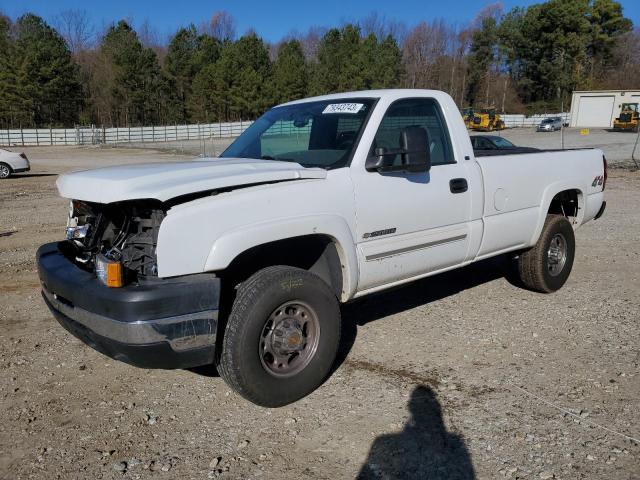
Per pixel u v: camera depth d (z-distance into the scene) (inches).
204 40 3110.2
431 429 133.0
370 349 179.0
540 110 3068.4
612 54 3161.9
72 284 131.8
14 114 2455.7
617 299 223.0
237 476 117.6
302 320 144.9
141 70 2842.0
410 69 3385.8
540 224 214.8
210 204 127.4
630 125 1908.2
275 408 144.3
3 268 282.8
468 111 2187.5
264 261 153.3
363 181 154.0
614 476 114.6
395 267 164.6
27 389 155.8
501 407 141.6
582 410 139.4
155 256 125.9
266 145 179.5
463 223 183.5
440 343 182.2
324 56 3201.3
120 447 128.4
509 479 114.5
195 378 162.2
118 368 168.9
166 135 2117.4
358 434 131.8
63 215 448.8
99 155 1378.0
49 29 2605.8
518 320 201.5
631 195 536.1
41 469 120.7
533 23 3070.9
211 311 127.0
